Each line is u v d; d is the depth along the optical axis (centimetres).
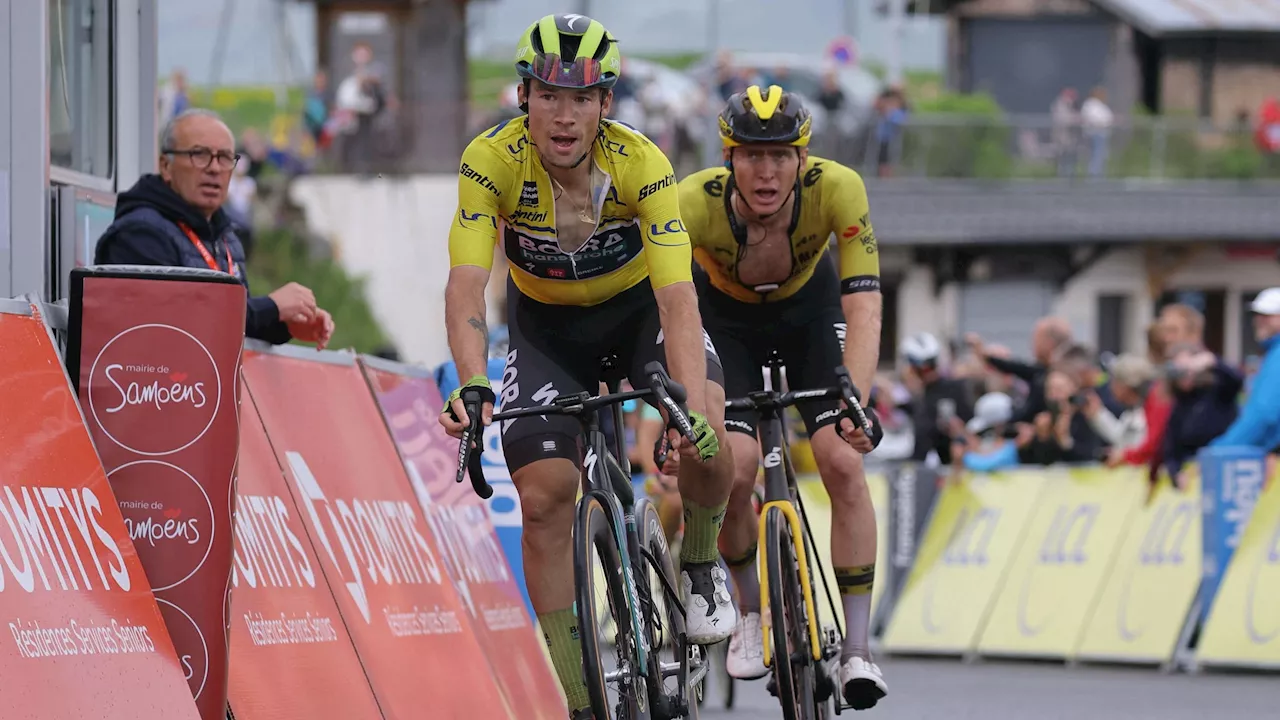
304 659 1550
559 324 1516
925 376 3850
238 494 1546
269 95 7769
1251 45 10056
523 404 1474
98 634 1206
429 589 1911
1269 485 3088
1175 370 3209
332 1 8819
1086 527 3372
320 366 1856
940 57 11162
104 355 1310
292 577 1591
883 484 3716
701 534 1593
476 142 1427
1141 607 3216
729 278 1838
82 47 2094
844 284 1825
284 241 7406
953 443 3622
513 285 1541
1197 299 9062
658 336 1511
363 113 7694
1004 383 4078
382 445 1955
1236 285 9044
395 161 7688
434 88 8888
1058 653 3309
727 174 1797
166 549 1305
